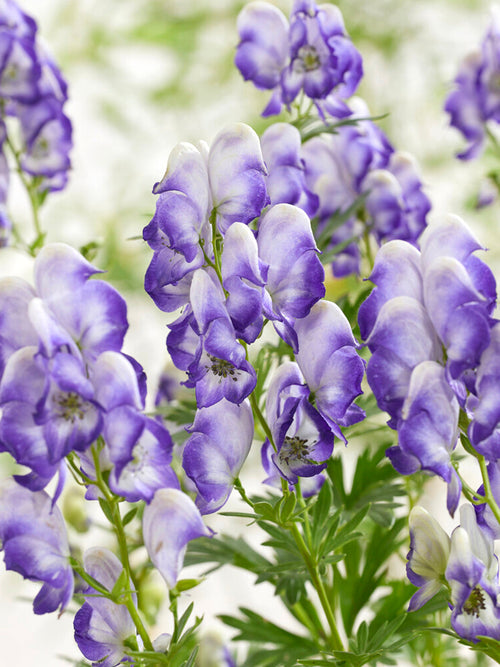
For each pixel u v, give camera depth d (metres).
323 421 0.78
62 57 1.60
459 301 0.75
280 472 0.78
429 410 0.76
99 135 1.67
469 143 1.22
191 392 0.97
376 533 0.92
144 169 1.64
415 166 1.00
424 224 1.00
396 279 0.77
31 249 1.04
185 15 1.61
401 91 1.65
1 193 1.02
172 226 0.76
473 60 1.20
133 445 0.74
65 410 0.74
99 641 0.78
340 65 0.94
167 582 0.75
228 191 0.77
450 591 0.78
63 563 0.76
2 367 0.75
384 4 1.63
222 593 1.46
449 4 1.66
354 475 0.93
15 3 1.01
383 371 0.76
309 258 0.78
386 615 0.89
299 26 0.92
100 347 0.75
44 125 1.01
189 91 1.64
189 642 0.84
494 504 0.77
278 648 0.91
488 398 0.76
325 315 0.79
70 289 0.75
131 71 1.67
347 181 0.98
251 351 1.01
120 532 0.76
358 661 0.81
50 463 0.74
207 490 0.79
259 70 0.94
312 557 0.82
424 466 0.75
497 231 1.46
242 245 0.76
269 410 0.79
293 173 0.89
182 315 0.78
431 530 0.78
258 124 1.54
